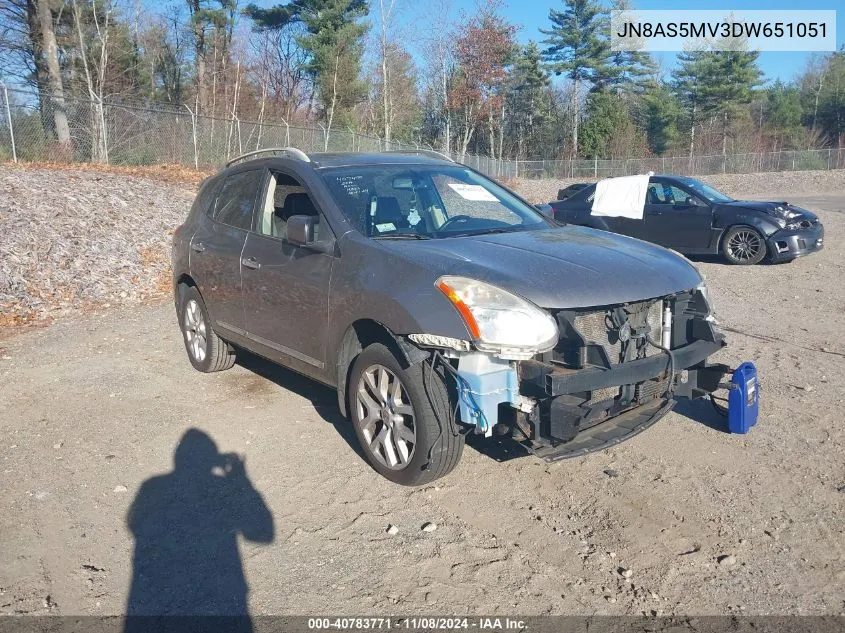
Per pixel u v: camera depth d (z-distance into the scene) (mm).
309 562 3527
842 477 4277
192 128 21516
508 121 65312
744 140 62531
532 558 3521
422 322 3787
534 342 3598
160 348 7320
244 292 5438
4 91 16719
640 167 48188
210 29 39312
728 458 4551
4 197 11242
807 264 12297
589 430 3980
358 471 4461
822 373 6191
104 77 30156
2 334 7855
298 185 5230
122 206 12805
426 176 5309
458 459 4074
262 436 5031
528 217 5277
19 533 3828
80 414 5500
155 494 4242
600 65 61500
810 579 3324
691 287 4277
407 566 3475
